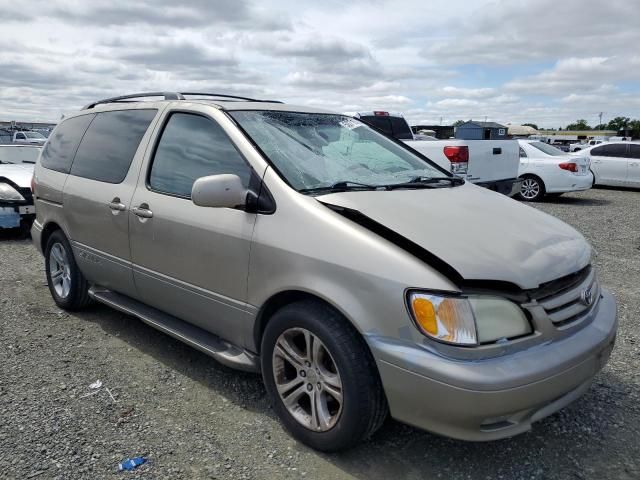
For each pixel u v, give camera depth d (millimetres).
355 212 2809
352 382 2625
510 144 10219
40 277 6129
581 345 2684
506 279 2520
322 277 2721
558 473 2768
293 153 3373
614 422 3240
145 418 3197
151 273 3748
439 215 2955
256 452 2895
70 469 2711
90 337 4398
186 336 3576
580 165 13609
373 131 4297
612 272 6688
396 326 2488
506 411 2387
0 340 4297
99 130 4531
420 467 2795
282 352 2973
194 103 3746
